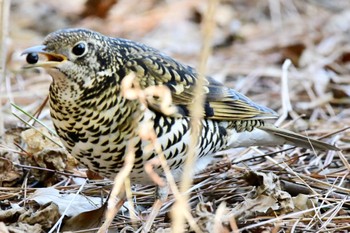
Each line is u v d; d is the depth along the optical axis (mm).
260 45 17938
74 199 10000
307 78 15492
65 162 10883
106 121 8625
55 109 8680
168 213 9555
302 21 19719
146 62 9133
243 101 10211
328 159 11531
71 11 19672
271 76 15805
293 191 10289
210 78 10125
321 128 13172
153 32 19203
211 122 9852
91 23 19422
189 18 20016
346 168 11172
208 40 7422
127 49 9070
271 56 17234
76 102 8555
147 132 8297
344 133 12680
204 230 8602
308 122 13500
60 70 8375
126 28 19297
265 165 11305
